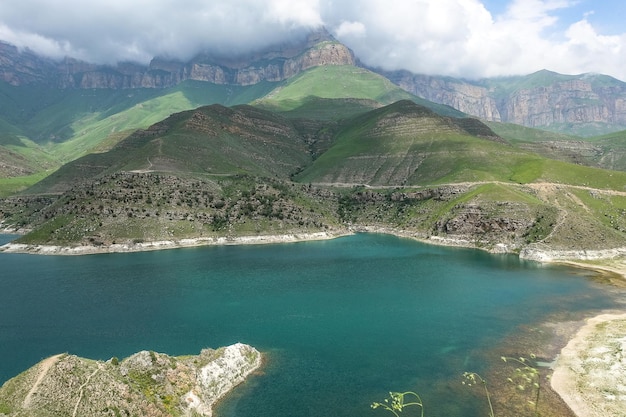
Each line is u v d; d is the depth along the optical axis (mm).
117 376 52500
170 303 105625
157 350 77312
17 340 82000
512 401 59562
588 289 119625
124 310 100000
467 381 65500
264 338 83312
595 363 70688
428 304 105812
